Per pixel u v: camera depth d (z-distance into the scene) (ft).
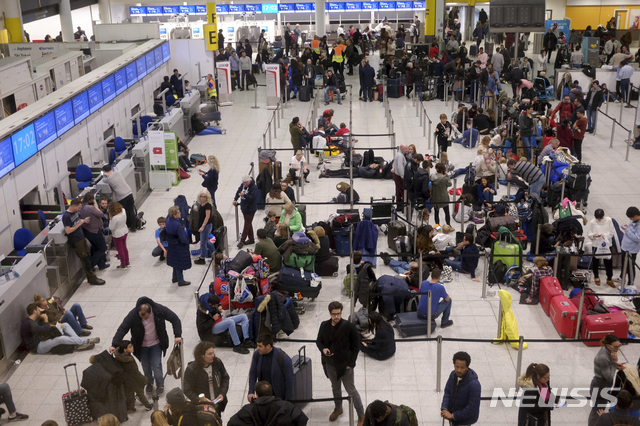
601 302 32.94
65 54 75.25
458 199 48.67
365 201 50.65
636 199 50.70
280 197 44.57
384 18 141.90
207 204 40.55
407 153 48.19
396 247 40.55
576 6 134.21
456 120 68.03
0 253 40.88
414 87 83.97
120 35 93.40
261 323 31.45
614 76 81.15
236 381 29.43
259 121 77.10
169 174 54.49
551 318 33.63
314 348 31.83
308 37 131.54
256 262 34.09
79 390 26.40
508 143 60.29
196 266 41.14
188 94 71.56
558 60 93.04
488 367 30.12
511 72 80.48
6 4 95.81
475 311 35.01
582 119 57.26
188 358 31.35
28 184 45.06
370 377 29.60
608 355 25.20
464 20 136.36
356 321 32.50
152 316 27.61
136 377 26.55
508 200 47.62
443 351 31.40
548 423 23.88
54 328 31.83
